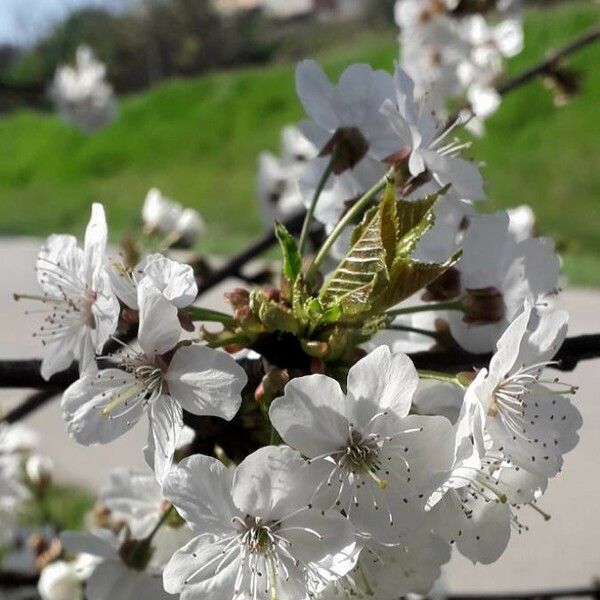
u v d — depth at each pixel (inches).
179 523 7.0
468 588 18.0
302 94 6.7
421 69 14.4
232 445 5.6
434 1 14.4
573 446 5.5
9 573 11.9
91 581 6.8
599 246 42.9
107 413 5.4
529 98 57.2
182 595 5.0
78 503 22.5
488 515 5.5
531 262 6.2
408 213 5.1
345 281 5.2
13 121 85.4
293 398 5.0
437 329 6.4
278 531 5.0
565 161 52.4
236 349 5.6
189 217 13.8
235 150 72.0
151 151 75.1
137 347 5.7
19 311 39.6
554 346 5.5
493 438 5.4
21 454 13.3
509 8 14.5
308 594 4.9
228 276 11.3
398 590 5.4
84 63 23.9
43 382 6.4
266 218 16.8
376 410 5.1
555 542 19.6
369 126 6.6
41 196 73.5
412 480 5.0
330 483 5.0
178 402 5.3
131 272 5.6
